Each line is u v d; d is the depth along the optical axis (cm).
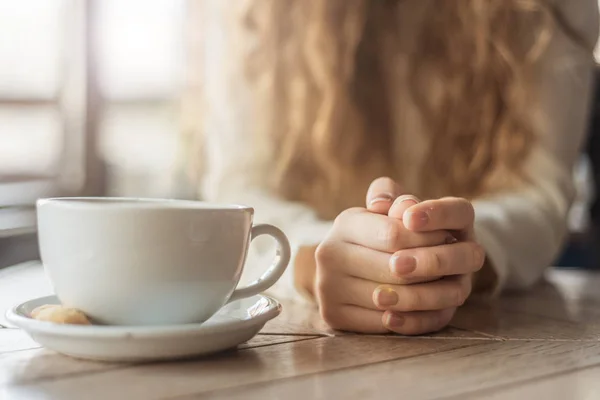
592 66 100
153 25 235
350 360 49
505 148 92
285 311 64
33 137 240
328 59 98
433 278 57
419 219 56
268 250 75
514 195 86
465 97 97
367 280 56
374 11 100
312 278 65
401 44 99
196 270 48
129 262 48
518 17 95
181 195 204
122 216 47
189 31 118
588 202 124
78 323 48
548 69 94
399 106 99
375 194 61
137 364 47
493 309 67
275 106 97
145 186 244
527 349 53
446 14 97
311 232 71
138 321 49
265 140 95
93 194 244
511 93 94
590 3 98
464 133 97
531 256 79
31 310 51
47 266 50
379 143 99
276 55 98
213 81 102
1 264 143
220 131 98
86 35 239
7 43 233
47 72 240
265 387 44
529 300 72
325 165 96
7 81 234
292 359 49
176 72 231
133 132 248
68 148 243
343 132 98
